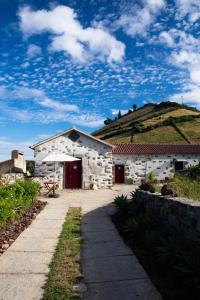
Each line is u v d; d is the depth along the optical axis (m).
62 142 26.92
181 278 6.20
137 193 13.72
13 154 29.11
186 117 75.31
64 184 26.77
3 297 5.79
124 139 65.19
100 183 27.00
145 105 132.38
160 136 64.06
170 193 10.05
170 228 8.84
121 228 11.11
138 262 7.57
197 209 7.03
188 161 35.06
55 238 10.02
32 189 16.48
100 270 7.15
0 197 11.68
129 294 5.86
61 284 6.34
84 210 15.51
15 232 10.55
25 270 7.17
